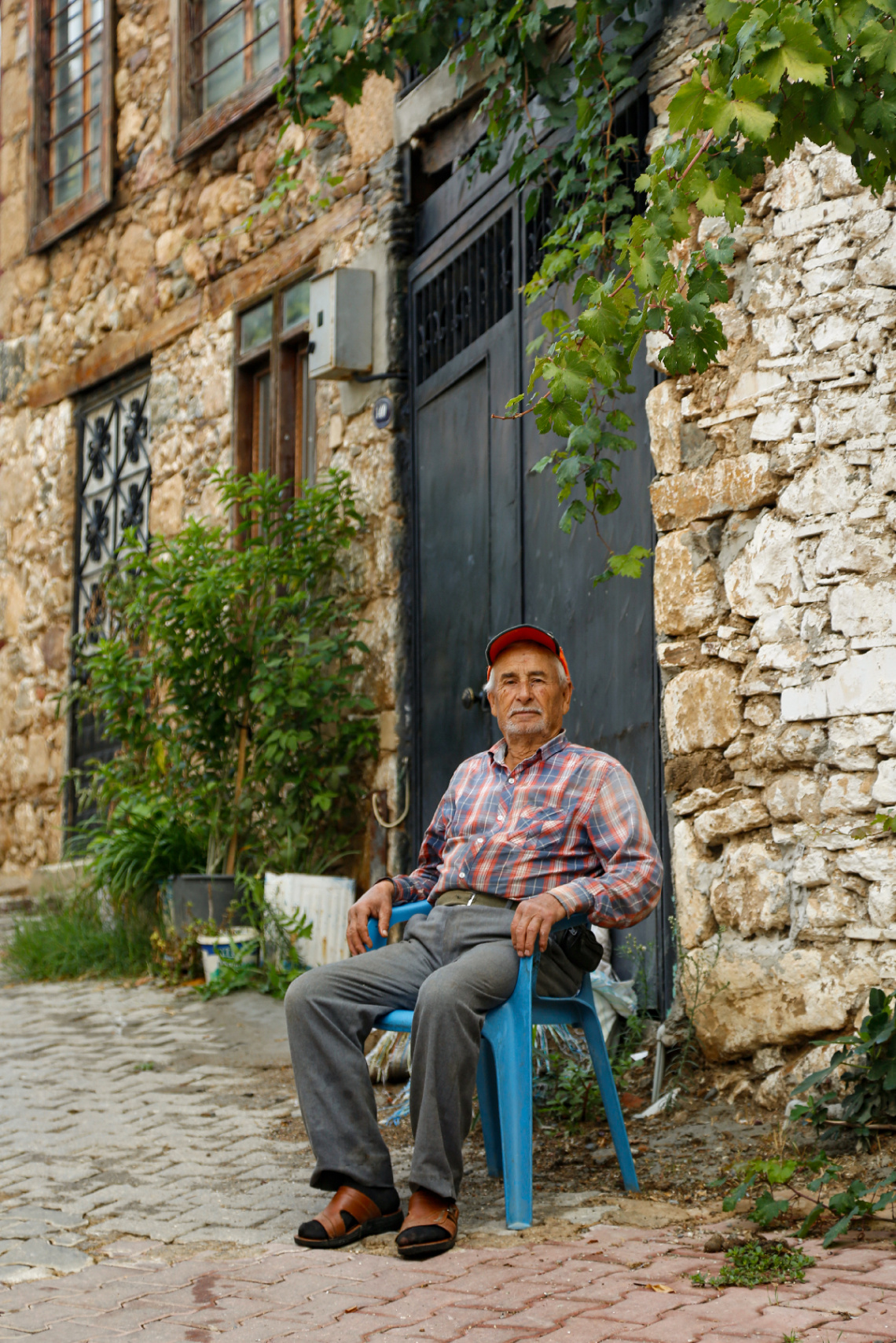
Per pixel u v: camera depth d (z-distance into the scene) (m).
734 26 2.63
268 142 7.29
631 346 3.04
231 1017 5.21
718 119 2.55
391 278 6.20
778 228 3.73
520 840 3.10
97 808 8.62
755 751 3.69
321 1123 2.87
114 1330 2.34
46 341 9.51
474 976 2.79
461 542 5.60
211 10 7.95
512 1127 2.85
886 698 3.45
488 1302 2.41
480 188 5.47
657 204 2.79
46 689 9.31
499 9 4.73
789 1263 2.54
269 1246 2.81
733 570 3.78
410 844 5.91
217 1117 3.90
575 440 3.71
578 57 4.34
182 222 8.05
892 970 3.38
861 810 3.48
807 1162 2.92
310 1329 2.31
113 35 8.73
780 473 3.71
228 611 6.37
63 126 9.43
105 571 8.73
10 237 10.01
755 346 3.77
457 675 5.59
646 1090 3.80
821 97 2.67
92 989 5.93
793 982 3.53
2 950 6.94
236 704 6.29
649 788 4.20
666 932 4.07
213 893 6.04
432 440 5.89
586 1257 2.64
